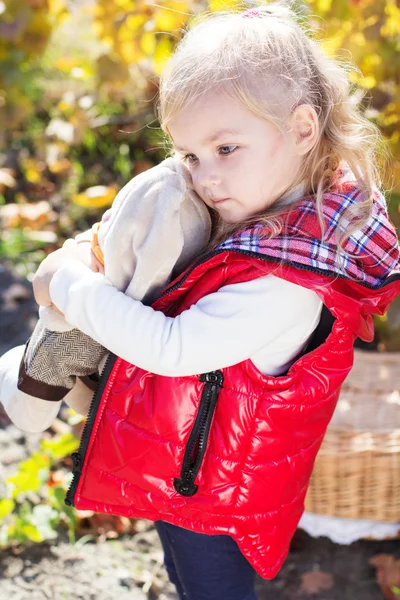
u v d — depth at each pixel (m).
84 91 4.19
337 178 1.43
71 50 4.66
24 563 2.18
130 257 1.36
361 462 2.06
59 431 2.64
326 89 1.41
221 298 1.33
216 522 1.48
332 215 1.35
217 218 1.50
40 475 2.30
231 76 1.29
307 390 1.44
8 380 1.60
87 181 4.00
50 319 1.45
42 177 4.06
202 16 1.68
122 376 1.45
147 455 1.44
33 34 3.44
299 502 1.60
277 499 1.50
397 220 2.65
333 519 2.18
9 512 2.23
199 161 1.35
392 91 2.81
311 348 1.49
